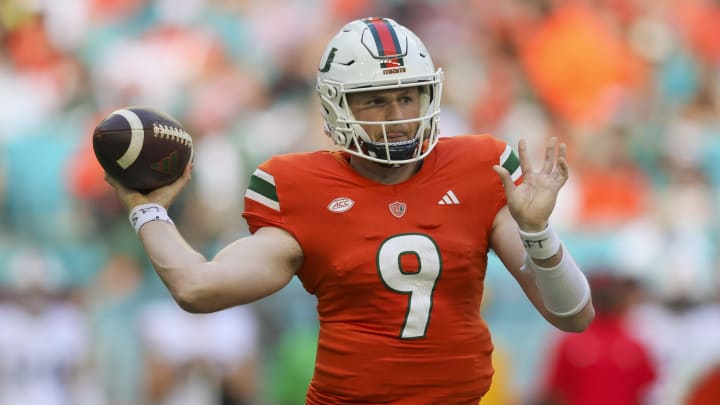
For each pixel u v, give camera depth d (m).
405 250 11.59
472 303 11.87
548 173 11.16
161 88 36.06
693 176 34.69
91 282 27.14
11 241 29.39
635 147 36.16
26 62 36.72
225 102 35.12
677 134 36.84
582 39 39.00
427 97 11.84
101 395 25.31
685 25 41.66
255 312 25.34
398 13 39.28
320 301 11.99
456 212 11.80
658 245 30.88
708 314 28.08
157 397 24.72
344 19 38.78
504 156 12.14
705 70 40.81
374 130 11.72
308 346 24.45
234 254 11.52
